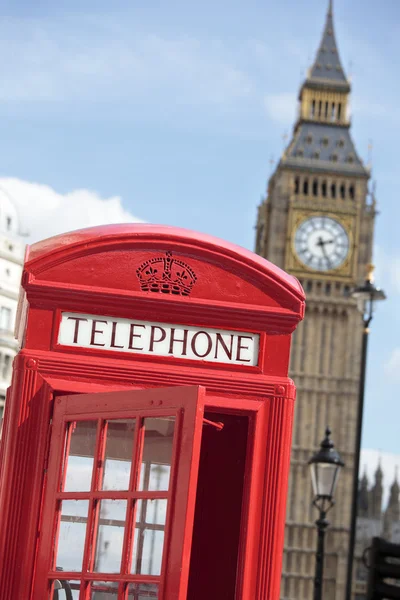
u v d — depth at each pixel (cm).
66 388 443
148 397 403
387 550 745
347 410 8700
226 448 487
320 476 1858
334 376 8738
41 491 438
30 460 440
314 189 9031
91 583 403
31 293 448
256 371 456
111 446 414
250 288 460
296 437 8662
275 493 449
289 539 8494
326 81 9288
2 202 3822
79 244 453
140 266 456
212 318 455
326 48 9575
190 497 377
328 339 8775
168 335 453
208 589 483
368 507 10638
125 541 395
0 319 3975
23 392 443
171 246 457
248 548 446
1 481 445
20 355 445
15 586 432
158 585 380
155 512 388
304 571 8469
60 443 434
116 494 404
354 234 8812
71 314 450
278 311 457
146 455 400
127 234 455
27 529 437
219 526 484
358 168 8981
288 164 8950
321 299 8750
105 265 454
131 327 452
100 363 446
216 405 449
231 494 485
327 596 8469
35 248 462
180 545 375
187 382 449
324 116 9256
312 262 8812
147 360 450
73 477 425
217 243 459
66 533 422
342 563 8475
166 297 452
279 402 454
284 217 8881
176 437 387
